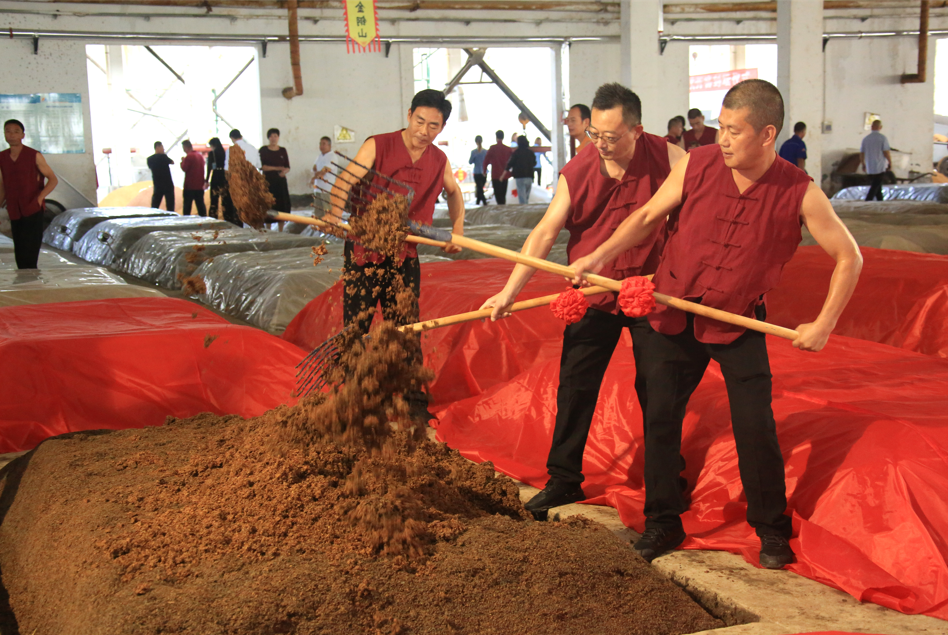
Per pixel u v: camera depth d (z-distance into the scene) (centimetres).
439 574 211
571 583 215
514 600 207
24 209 705
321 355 276
